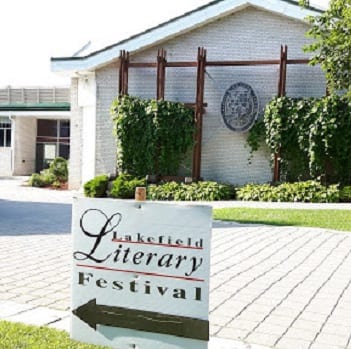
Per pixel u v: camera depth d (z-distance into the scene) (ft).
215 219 38.47
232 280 21.02
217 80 60.95
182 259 11.03
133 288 11.47
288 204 50.16
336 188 53.21
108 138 64.44
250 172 59.72
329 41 43.14
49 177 75.61
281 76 56.65
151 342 11.32
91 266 11.87
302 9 55.21
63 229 34.53
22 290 18.81
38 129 97.19
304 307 17.37
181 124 58.54
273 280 21.07
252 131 58.70
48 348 12.69
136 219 11.45
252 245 28.81
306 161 56.34
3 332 13.74
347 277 21.66
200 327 10.87
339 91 55.31
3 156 95.14
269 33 59.93
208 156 61.16
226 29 61.11
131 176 58.95
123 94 60.44
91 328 11.87
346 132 53.93
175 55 62.54
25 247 27.63
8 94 92.48
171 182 57.88
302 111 55.11
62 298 17.78
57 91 89.86
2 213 43.39
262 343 13.88
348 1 41.75
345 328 15.28
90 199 11.88
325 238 31.12
